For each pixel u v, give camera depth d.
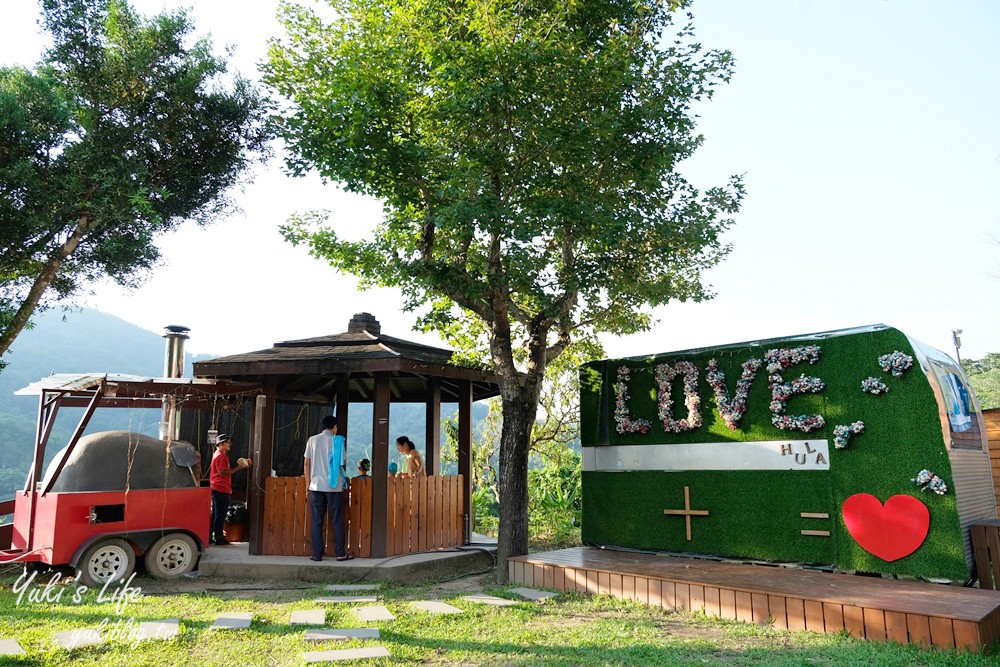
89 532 8.85
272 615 6.90
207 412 14.16
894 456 8.23
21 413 98.75
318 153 8.95
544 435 16.19
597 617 7.05
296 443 14.34
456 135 9.46
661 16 9.91
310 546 10.27
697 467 9.98
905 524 8.00
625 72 9.21
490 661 5.38
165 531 9.40
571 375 15.90
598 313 10.94
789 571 8.33
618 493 10.76
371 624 6.55
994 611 5.93
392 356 10.04
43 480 9.30
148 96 16.78
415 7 9.05
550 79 8.90
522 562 9.13
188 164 17.34
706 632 6.43
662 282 10.62
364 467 12.08
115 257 16.14
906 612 5.91
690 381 10.16
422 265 9.05
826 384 8.90
